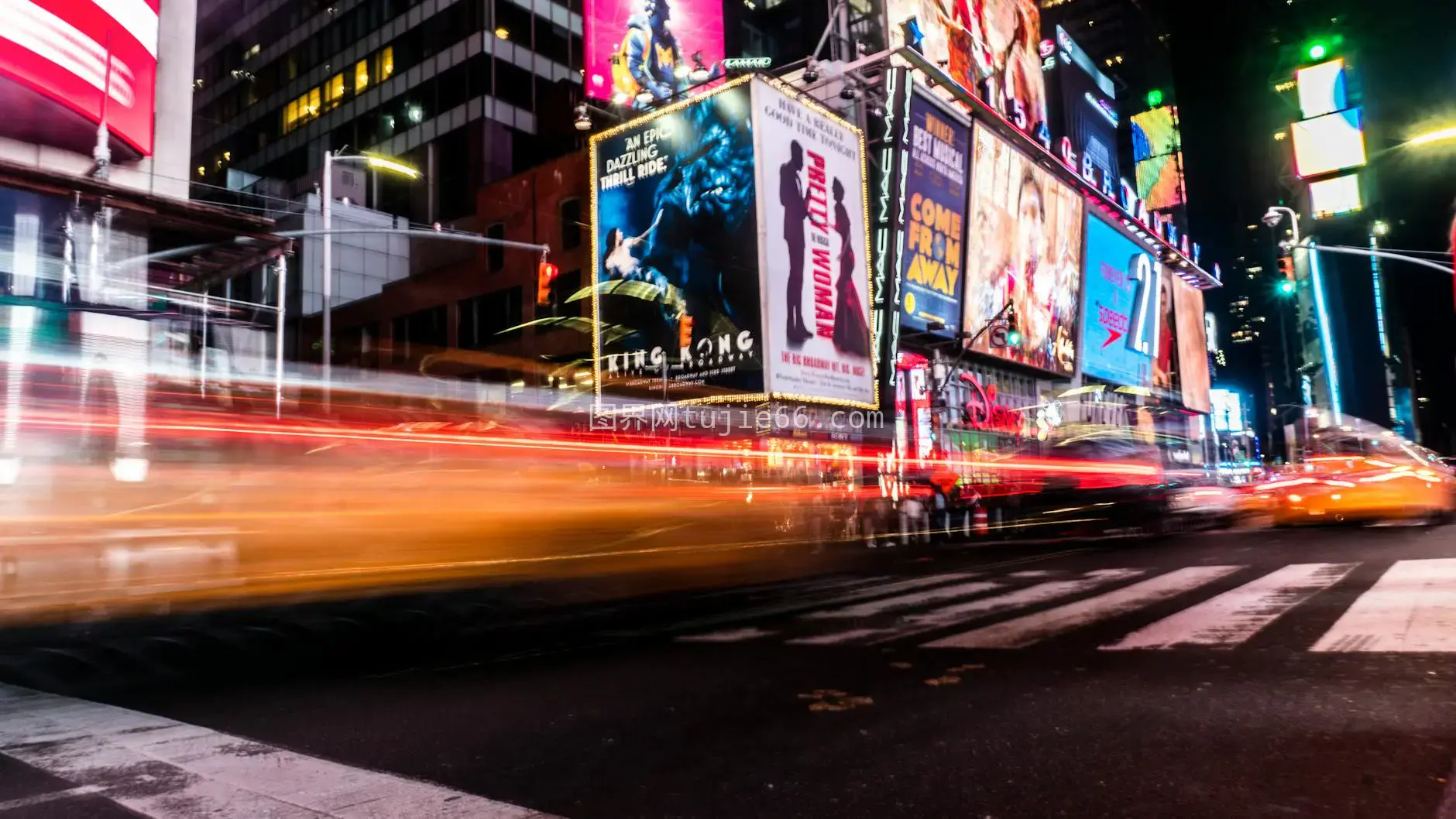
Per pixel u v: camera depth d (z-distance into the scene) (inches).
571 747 161.8
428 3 2010.3
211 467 450.6
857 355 1318.9
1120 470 936.9
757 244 1201.4
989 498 1091.9
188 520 408.5
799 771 141.4
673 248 1291.8
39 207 679.1
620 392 1328.7
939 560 561.9
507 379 1636.3
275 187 2037.4
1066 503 992.9
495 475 477.4
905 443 1355.8
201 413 531.8
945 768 139.3
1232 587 326.6
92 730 182.4
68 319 672.4
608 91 1588.3
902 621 294.4
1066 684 190.1
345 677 246.8
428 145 1957.4
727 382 1212.5
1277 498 711.7
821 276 1275.8
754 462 887.1
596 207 1396.4
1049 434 1488.7
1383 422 4606.3
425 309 1787.6
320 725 187.0
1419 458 685.3
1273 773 128.6
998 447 1617.9
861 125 1448.1
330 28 2247.8
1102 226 2057.1
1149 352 2308.1
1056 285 1844.2
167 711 205.9
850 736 159.9
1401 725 147.8
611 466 551.8
